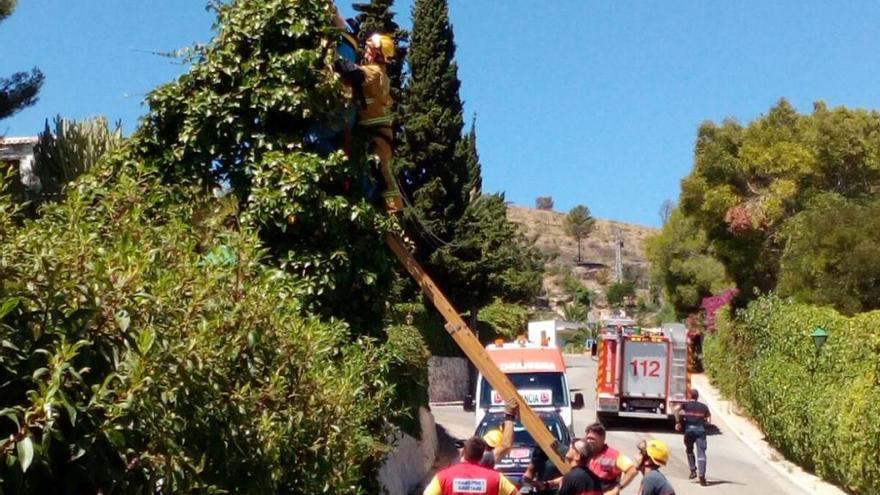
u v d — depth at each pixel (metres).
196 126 11.52
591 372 55.72
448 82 38.78
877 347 18.14
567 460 10.92
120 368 4.93
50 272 4.74
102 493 4.89
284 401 7.76
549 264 136.00
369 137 11.96
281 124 11.79
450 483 9.28
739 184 39.88
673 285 57.34
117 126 17.70
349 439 8.91
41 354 4.57
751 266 39.31
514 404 11.84
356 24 12.72
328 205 11.30
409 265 12.03
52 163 16.95
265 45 11.64
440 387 39.31
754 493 22.06
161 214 9.53
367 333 11.68
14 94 17.44
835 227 29.11
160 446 5.20
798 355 25.61
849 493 20.47
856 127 38.50
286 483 7.96
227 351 6.70
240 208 11.45
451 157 38.72
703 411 23.75
